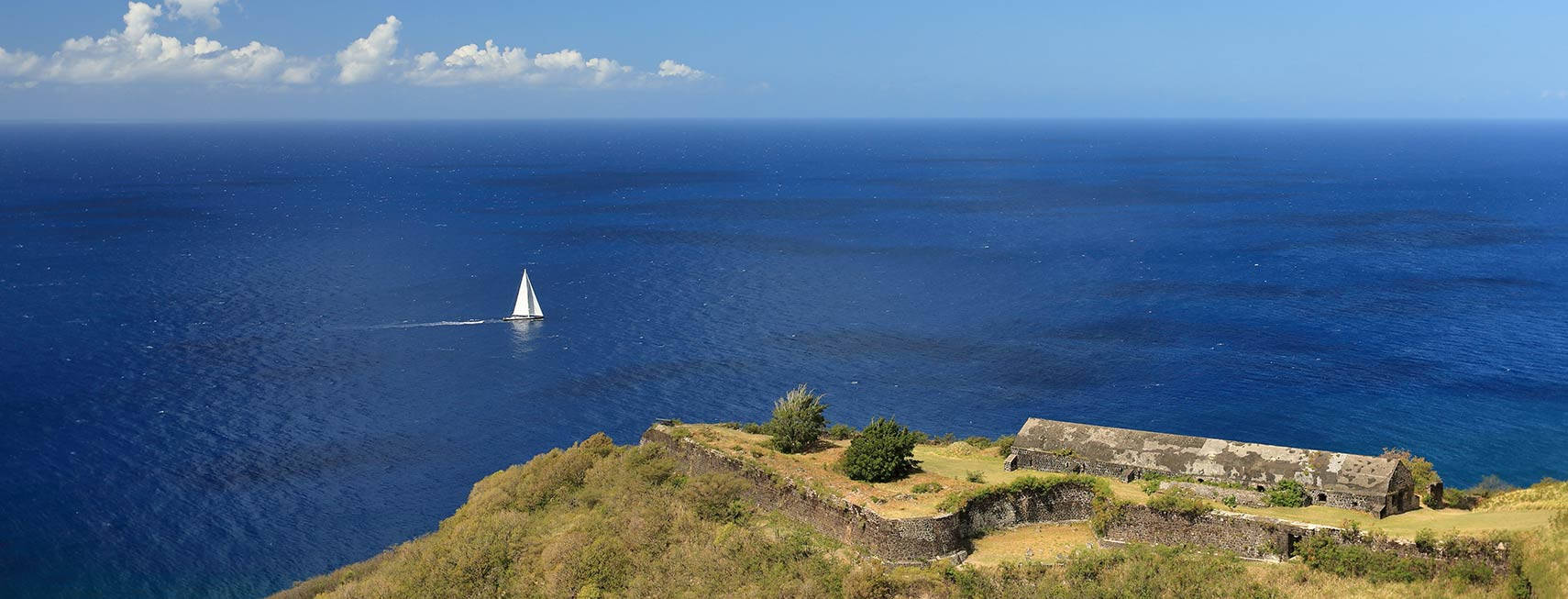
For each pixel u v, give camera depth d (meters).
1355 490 62.38
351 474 114.12
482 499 87.38
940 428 124.50
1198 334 166.38
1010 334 168.25
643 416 132.00
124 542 98.94
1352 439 116.69
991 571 58.97
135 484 110.75
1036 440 73.25
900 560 60.59
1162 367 147.62
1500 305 185.38
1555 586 50.59
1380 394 133.12
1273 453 66.62
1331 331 166.75
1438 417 123.25
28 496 107.50
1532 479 103.88
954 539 61.88
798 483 68.38
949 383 142.50
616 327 175.75
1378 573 55.25
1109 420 125.69
